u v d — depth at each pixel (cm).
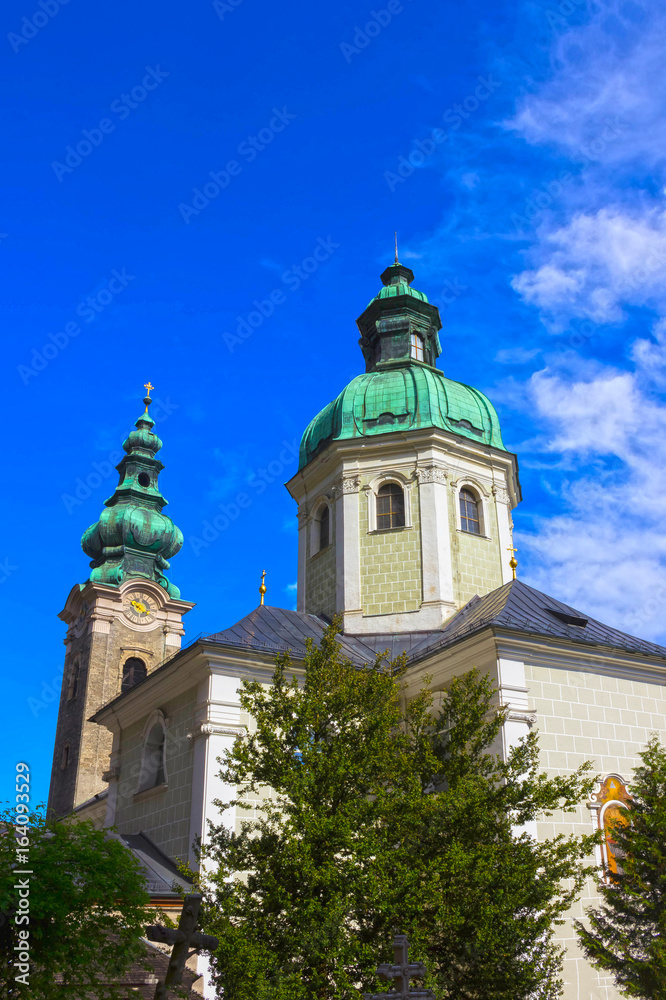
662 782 2102
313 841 1598
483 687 1898
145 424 6906
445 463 3406
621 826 2120
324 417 3712
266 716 1784
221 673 2514
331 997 1481
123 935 1327
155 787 2669
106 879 1302
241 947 1479
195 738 2472
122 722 3116
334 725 1789
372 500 3394
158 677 2734
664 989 1895
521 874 1581
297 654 2645
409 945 1379
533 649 2427
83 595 6072
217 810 2342
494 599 2959
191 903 1234
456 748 1806
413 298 3944
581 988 2116
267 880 1585
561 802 2291
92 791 5416
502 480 3544
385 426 3494
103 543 6338
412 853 1617
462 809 1617
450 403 3569
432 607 3148
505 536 3459
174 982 1186
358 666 2775
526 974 1555
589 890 2241
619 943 1992
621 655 2547
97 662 5784
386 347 3909
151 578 6281
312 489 3669
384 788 1747
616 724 2486
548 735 2358
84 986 1319
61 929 1245
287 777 1653
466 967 1563
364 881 1521
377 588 3256
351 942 1477
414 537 3281
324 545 3566
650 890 1991
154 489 6712
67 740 5712
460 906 1548
